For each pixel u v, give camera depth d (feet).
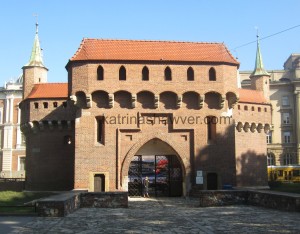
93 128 126.72
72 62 127.54
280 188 162.91
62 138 156.66
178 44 138.21
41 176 155.12
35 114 156.35
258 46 205.16
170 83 128.47
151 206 100.48
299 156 314.55
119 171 125.49
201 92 129.39
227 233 56.03
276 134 321.32
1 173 287.28
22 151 300.61
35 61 175.01
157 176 148.46
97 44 134.10
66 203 77.92
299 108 317.42
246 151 167.32
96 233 56.65
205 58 132.26
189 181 128.06
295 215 75.82
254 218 72.13
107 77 126.72
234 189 110.83
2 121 305.53
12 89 303.89
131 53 131.03
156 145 134.51
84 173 124.77
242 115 165.78
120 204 96.07
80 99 127.54
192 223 66.69
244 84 329.52
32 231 58.03
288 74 336.90
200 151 129.18
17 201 112.16
